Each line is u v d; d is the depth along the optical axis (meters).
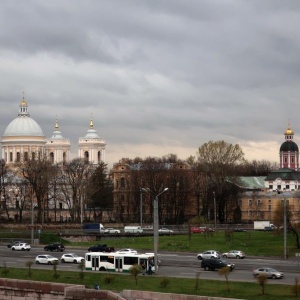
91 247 166.25
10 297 111.38
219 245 178.62
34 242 193.88
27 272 126.50
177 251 168.25
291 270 132.62
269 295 100.88
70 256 145.00
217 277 120.62
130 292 101.81
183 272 128.12
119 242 190.00
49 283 108.00
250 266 138.88
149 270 125.44
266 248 172.75
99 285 112.50
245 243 182.00
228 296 100.75
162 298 98.81
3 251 172.38
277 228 193.12
